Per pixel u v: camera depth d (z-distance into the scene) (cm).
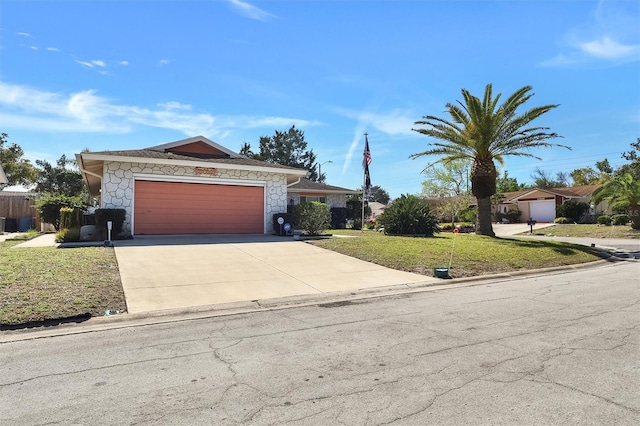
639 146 4003
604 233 2727
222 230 1686
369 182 2314
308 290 845
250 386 379
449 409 330
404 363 434
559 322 599
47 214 1927
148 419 317
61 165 4747
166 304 708
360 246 1357
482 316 639
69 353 477
